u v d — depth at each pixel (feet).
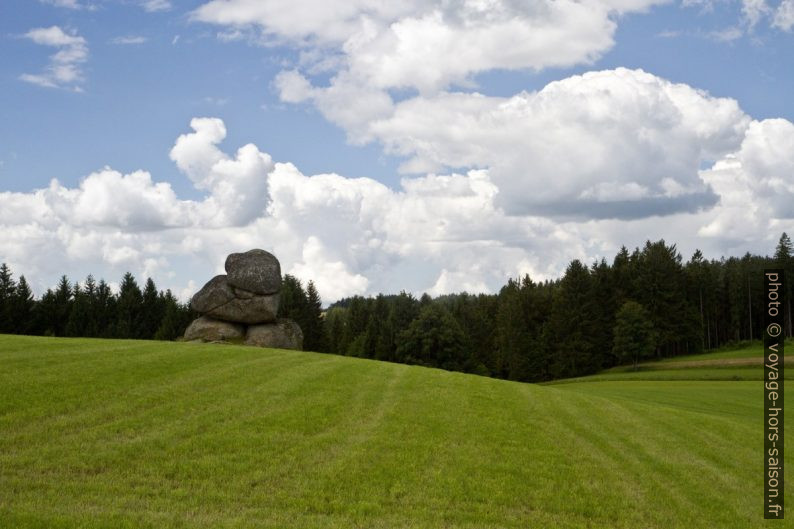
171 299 364.79
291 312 352.08
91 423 55.52
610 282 381.81
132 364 82.38
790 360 270.87
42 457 46.34
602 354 349.20
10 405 57.52
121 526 35.45
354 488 45.62
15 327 312.71
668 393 155.74
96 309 342.85
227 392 72.38
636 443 66.64
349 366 100.99
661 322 355.97
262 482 45.60
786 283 367.25
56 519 35.32
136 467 46.29
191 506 40.24
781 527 45.78
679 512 46.88
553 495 48.11
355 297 452.35
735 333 408.67
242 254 151.02
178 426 56.75
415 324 332.39
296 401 71.05
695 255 426.51
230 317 146.10
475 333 411.95
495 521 42.45
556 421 73.41
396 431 61.77
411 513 42.22
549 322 363.15
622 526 43.42
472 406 76.59
